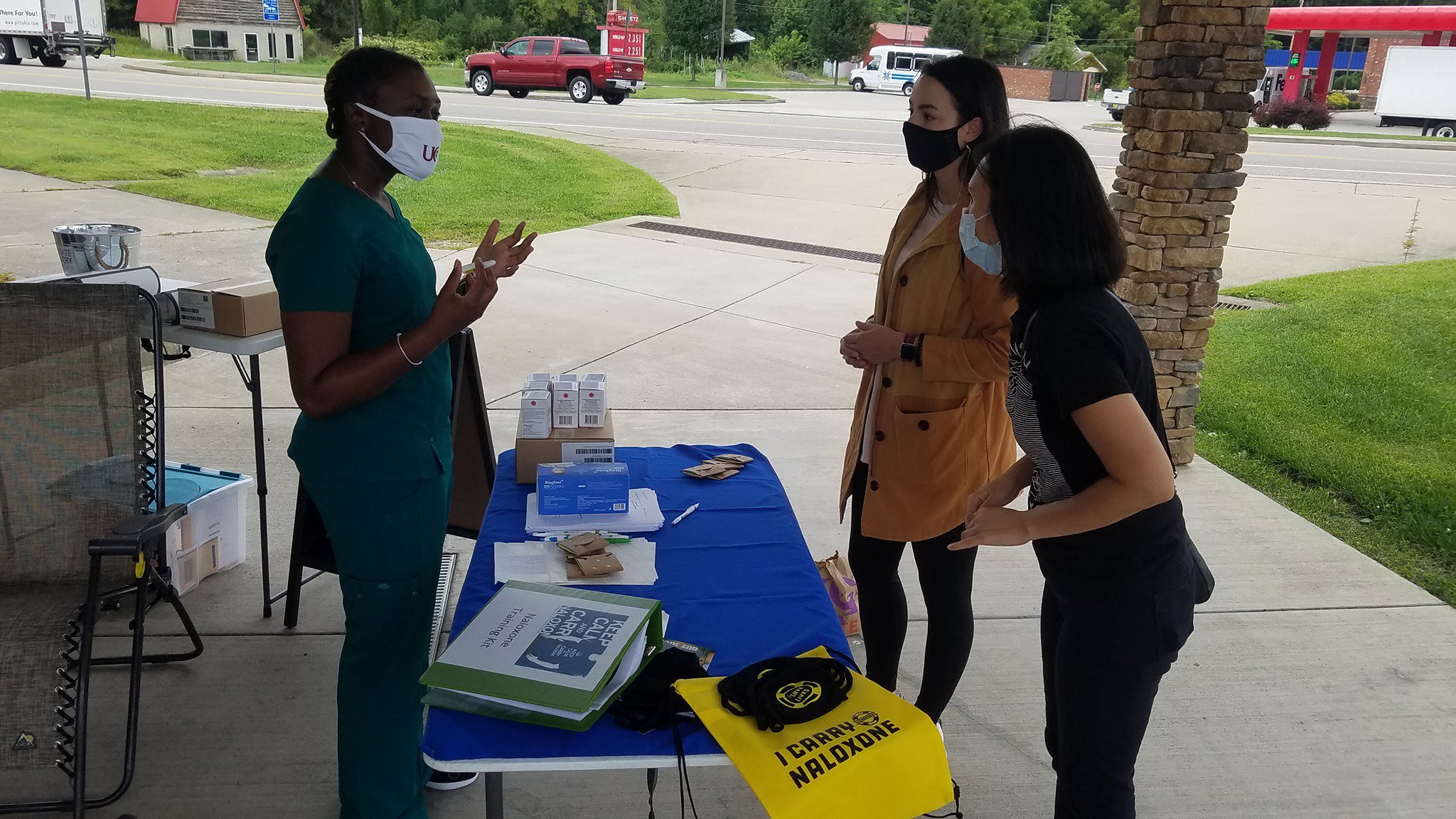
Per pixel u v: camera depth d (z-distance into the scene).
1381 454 5.28
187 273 7.63
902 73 43.97
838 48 56.38
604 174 13.90
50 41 28.94
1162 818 2.60
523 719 1.76
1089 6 74.00
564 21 51.12
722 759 1.71
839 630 2.13
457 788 2.62
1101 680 1.80
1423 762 2.85
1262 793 2.71
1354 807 2.66
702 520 2.63
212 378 5.62
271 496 4.24
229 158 13.60
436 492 2.24
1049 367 1.67
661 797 2.62
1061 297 1.70
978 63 2.30
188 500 3.47
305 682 3.02
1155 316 4.66
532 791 2.63
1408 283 9.62
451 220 10.44
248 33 46.22
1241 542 4.23
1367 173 17.81
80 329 2.71
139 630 2.51
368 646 2.25
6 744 2.27
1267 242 11.84
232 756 2.68
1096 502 1.65
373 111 2.02
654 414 5.35
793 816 1.62
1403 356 7.23
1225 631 3.52
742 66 54.97
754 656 2.02
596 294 7.79
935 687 2.66
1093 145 21.08
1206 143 4.35
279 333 3.21
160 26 45.38
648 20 52.41
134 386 2.74
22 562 2.69
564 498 2.54
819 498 4.45
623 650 1.88
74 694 2.65
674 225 10.86
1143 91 4.46
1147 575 1.75
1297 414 5.91
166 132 15.37
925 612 3.58
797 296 8.05
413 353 2.03
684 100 30.86
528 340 6.53
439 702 1.80
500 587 2.22
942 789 1.75
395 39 44.78
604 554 2.34
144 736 2.74
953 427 2.43
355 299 2.06
